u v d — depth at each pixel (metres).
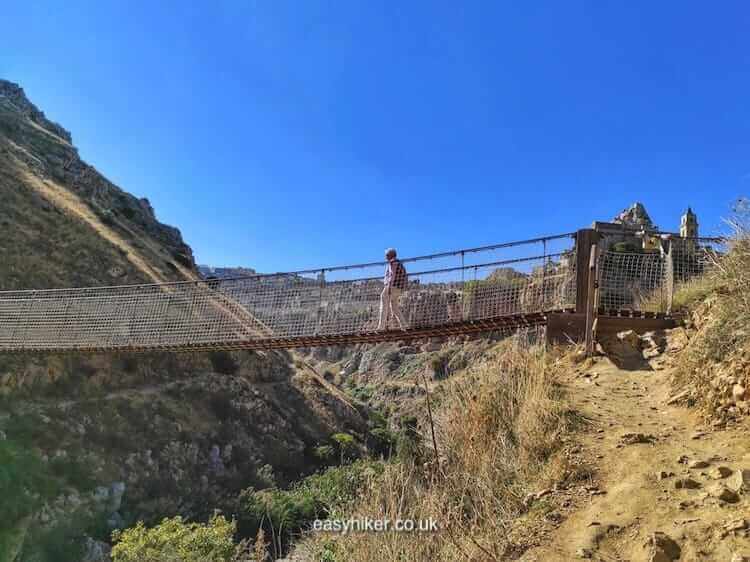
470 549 3.30
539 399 4.95
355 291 11.17
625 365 5.96
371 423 48.38
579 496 3.58
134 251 48.09
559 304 7.57
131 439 28.16
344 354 89.19
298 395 46.25
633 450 3.98
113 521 23.00
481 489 3.93
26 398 25.84
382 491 3.96
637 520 3.15
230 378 40.03
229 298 15.88
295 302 12.68
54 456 23.42
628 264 7.68
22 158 52.69
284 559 4.29
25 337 20.44
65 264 37.88
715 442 3.86
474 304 8.77
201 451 31.38
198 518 25.94
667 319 6.56
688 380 4.89
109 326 19.25
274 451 36.62
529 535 3.29
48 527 20.19
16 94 73.75
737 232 5.82
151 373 34.50
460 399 5.62
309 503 18.39
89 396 28.75
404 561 3.29
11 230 36.91
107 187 67.81
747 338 4.44
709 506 3.06
